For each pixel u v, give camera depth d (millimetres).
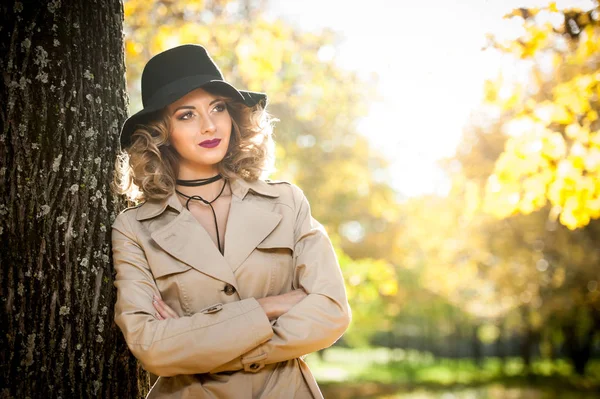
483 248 16562
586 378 23719
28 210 2463
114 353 2602
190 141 2463
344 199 14977
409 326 38750
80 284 2529
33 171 2482
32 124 2496
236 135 2633
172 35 6254
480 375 26984
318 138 12773
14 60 2508
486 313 22984
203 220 2520
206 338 2201
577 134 4930
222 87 2471
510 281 17328
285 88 9695
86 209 2572
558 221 15594
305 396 2420
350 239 18609
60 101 2557
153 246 2441
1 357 2389
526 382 23156
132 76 7340
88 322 2533
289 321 2295
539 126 4980
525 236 15898
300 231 2541
